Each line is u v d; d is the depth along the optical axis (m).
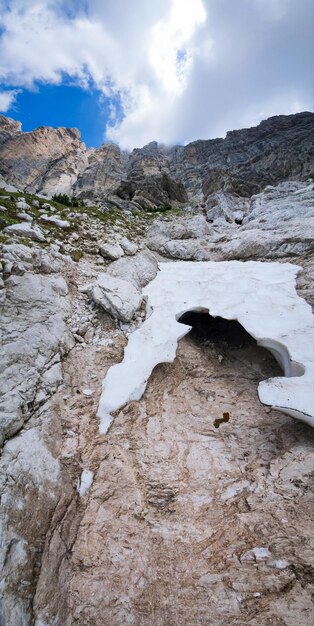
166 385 7.75
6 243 8.95
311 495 4.59
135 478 5.51
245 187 45.41
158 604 3.83
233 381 8.42
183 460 5.95
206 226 19.61
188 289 11.00
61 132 89.75
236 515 4.74
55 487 4.92
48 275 9.02
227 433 6.61
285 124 70.19
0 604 3.44
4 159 76.62
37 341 6.73
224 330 11.16
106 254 11.83
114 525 4.77
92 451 5.75
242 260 14.20
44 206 15.39
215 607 3.69
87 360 7.63
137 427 6.43
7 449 4.91
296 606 3.48
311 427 5.89
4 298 6.85
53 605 3.79
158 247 16.06
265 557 4.04
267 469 5.44
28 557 3.97
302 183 30.36
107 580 4.12
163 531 4.70
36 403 5.92
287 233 13.97
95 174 73.00
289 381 6.34
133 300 9.44
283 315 8.75
